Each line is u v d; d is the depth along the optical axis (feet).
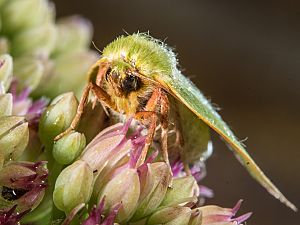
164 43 0.33
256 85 0.82
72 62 0.43
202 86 0.82
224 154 0.73
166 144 0.33
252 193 0.73
